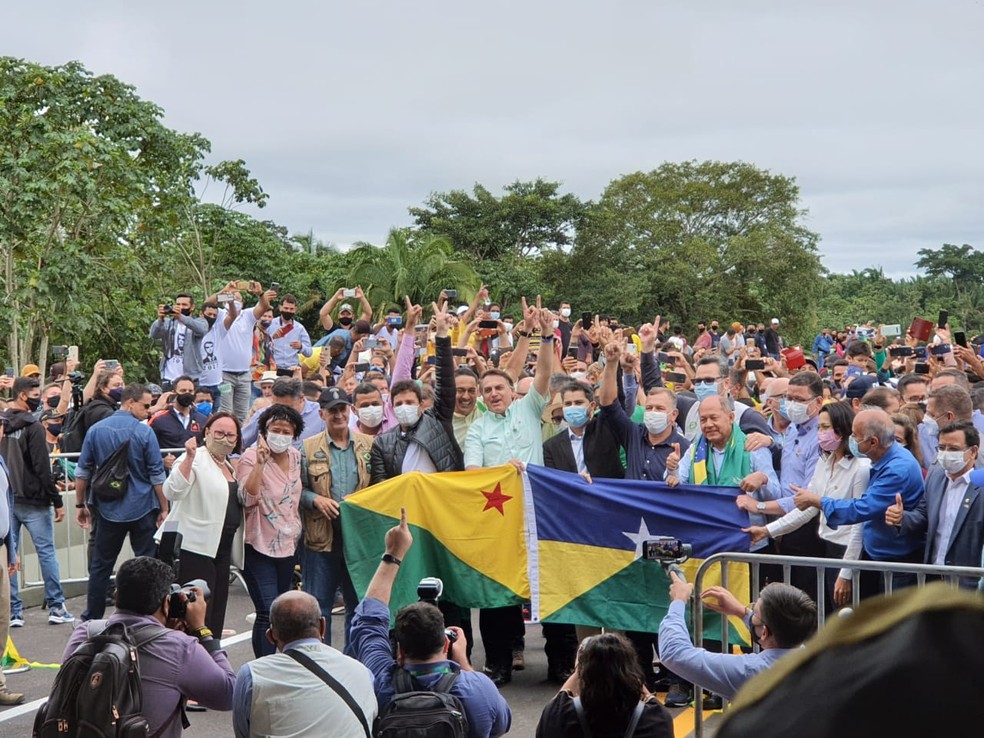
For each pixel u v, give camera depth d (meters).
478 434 8.08
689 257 63.38
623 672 4.24
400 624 4.71
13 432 9.73
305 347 16.02
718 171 68.31
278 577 7.66
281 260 37.78
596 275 59.19
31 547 10.97
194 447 7.35
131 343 24.66
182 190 26.05
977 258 117.31
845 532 7.01
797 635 4.53
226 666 4.88
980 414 8.70
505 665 7.88
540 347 8.11
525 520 7.60
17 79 23.34
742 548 7.16
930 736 0.71
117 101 24.88
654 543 5.23
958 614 0.74
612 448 7.91
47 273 21.86
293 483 7.69
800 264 65.31
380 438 7.96
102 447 8.99
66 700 4.27
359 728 4.43
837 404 7.11
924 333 13.65
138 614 4.66
